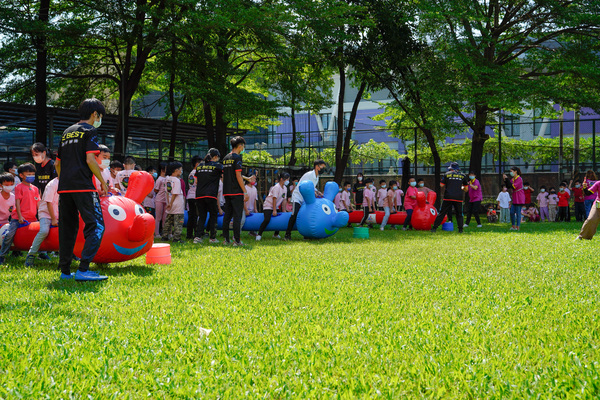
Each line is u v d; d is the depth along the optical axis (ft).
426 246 31.83
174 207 34.22
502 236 39.93
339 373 8.93
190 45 53.67
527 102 68.49
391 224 54.34
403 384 8.46
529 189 67.36
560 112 78.23
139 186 22.59
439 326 11.80
